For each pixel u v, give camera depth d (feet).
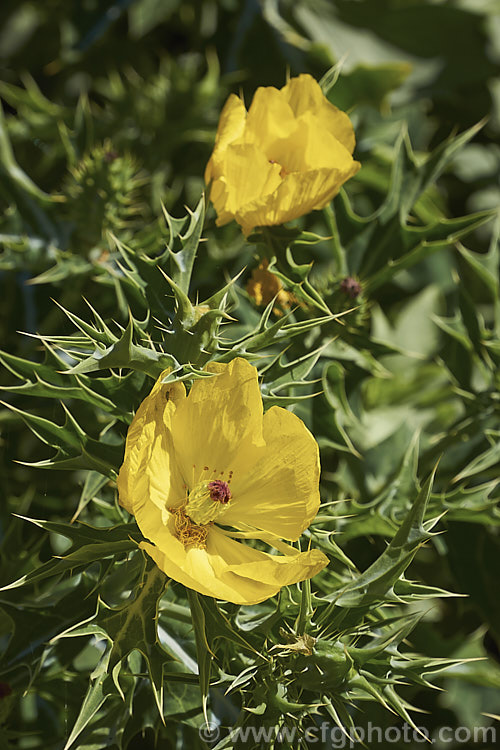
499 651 2.06
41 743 1.73
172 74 2.10
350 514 1.63
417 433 1.73
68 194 1.84
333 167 1.64
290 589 1.50
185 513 1.46
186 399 1.45
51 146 2.17
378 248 1.79
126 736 1.56
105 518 1.65
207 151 2.15
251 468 1.47
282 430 1.46
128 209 1.86
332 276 1.72
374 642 1.52
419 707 2.01
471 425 1.81
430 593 1.48
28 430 1.90
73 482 1.89
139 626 1.43
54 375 1.51
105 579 1.53
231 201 1.61
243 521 1.47
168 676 1.47
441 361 1.86
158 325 1.51
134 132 2.11
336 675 1.43
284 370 1.54
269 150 1.66
